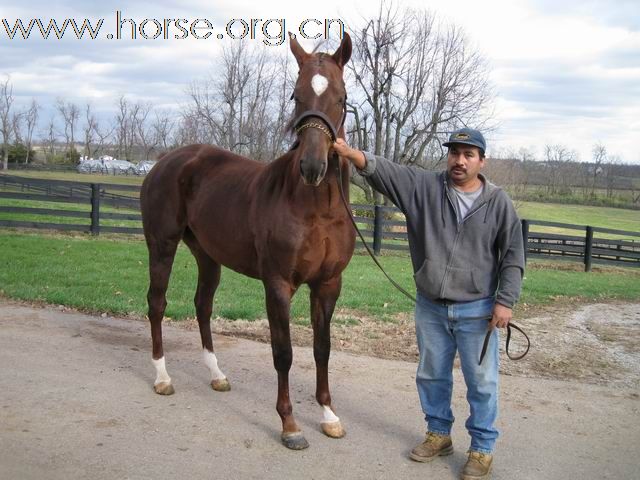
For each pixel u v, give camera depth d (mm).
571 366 5375
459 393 4391
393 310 7230
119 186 12734
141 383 4254
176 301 6793
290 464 3162
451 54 21406
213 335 5621
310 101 3049
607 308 8945
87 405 3771
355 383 4477
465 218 2969
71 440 3275
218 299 7047
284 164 3385
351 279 9539
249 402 4027
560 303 9078
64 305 6328
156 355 4160
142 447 3258
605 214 43250
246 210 3641
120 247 11094
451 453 3355
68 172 53031
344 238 3328
